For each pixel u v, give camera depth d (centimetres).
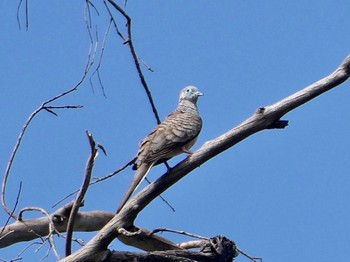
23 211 1388
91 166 1216
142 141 1413
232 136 1274
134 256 1288
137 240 1488
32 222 1438
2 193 1355
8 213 1351
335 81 1266
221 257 1333
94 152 1199
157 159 1383
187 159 1283
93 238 1260
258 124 1267
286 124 1277
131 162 1370
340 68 1268
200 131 1466
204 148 1281
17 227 1427
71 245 1283
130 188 1323
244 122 1273
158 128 1434
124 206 1280
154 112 1315
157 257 1299
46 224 1446
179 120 1459
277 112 1263
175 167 1279
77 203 1249
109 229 1262
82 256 1249
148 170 1362
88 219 1488
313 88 1266
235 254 1346
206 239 1298
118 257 1278
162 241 1492
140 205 1273
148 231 1482
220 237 1345
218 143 1275
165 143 1401
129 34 1222
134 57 1236
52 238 1247
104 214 1505
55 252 1230
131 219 1274
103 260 1267
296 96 1263
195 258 1326
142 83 1272
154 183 1277
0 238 1370
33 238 1449
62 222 1459
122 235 1360
